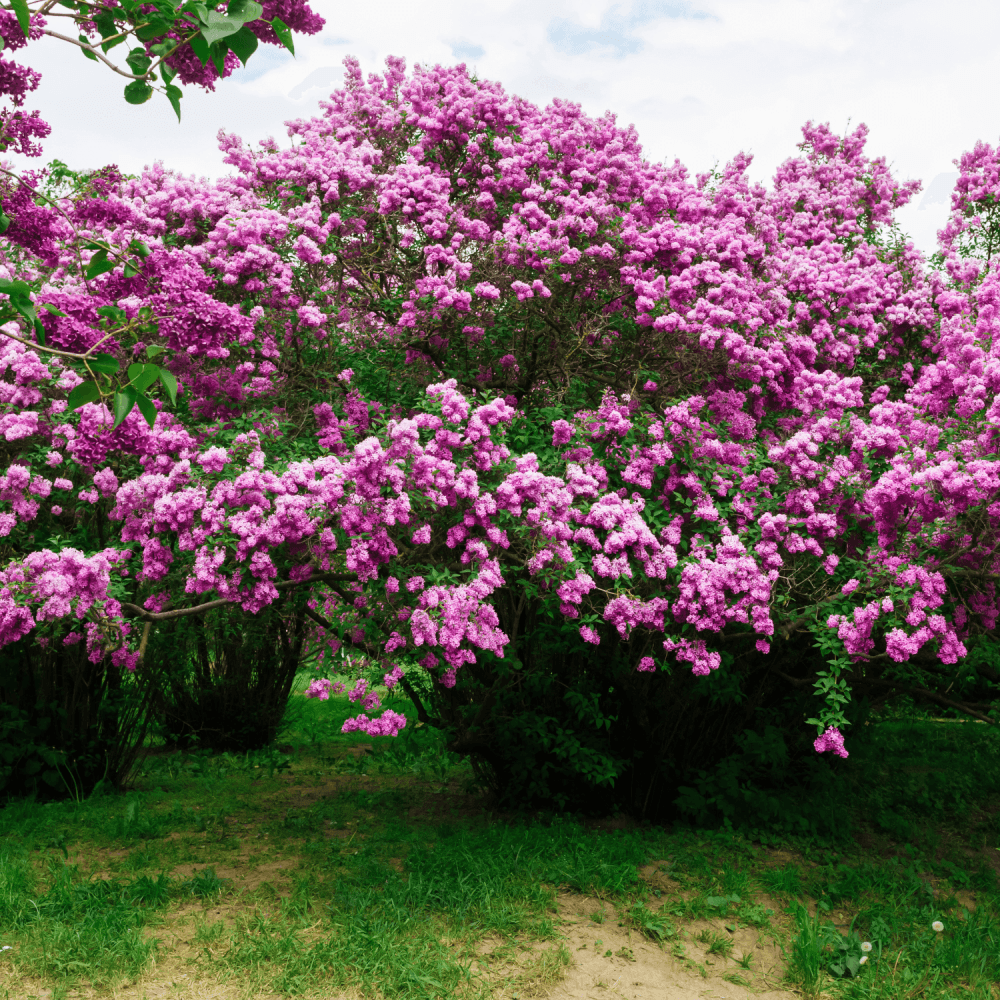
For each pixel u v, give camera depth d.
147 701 6.75
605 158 6.62
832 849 5.59
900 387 7.18
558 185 6.43
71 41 2.24
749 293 5.56
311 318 5.12
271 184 6.21
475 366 6.27
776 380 5.93
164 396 5.13
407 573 4.55
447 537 4.59
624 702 5.95
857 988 3.79
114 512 4.69
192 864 5.03
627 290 5.97
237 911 4.28
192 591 4.27
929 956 4.08
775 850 5.52
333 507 4.15
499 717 5.93
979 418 4.78
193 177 6.13
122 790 6.66
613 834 5.45
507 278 5.88
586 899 4.54
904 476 4.50
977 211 8.50
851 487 4.91
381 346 6.04
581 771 5.61
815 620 5.01
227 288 5.25
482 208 6.60
